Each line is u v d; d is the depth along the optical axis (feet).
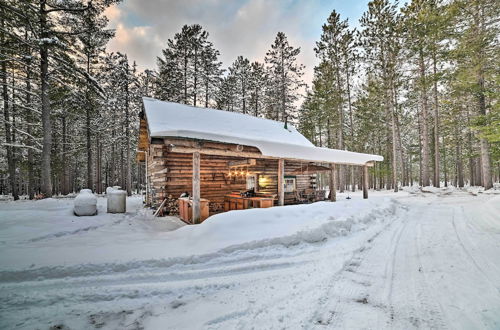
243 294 8.99
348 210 22.08
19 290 8.90
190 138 19.19
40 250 12.39
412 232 18.10
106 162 102.22
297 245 14.40
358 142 82.94
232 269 11.15
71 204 30.17
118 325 7.10
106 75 63.98
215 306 8.16
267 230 15.31
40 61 35.78
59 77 38.24
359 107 72.64
